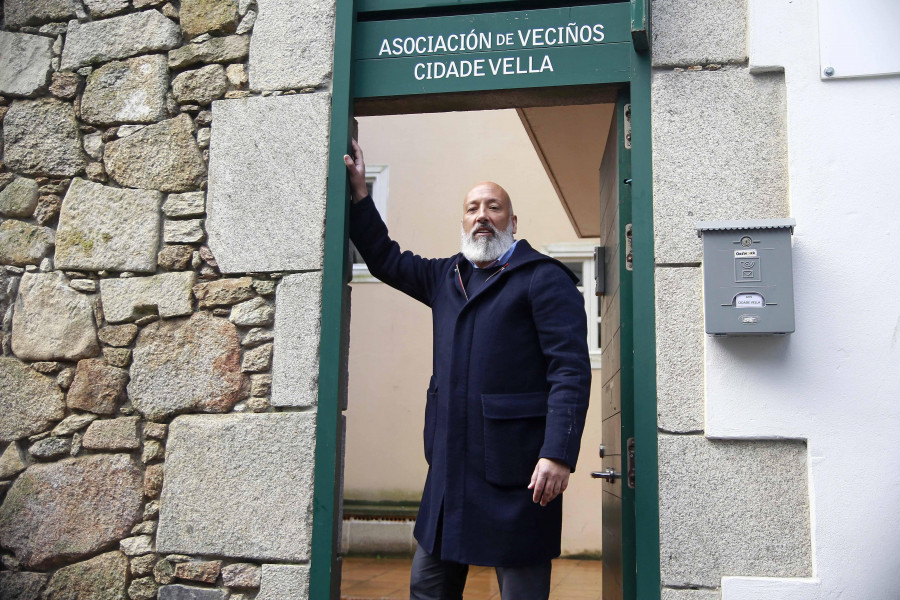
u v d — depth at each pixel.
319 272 3.06
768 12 2.87
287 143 3.17
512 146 8.05
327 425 2.96
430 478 2.78
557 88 3.06
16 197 3.38
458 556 2.61
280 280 3.10
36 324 3.27
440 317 2.93
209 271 3.16
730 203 2.81
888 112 2.75
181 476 3.03
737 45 2.89
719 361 2.70
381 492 7.78
